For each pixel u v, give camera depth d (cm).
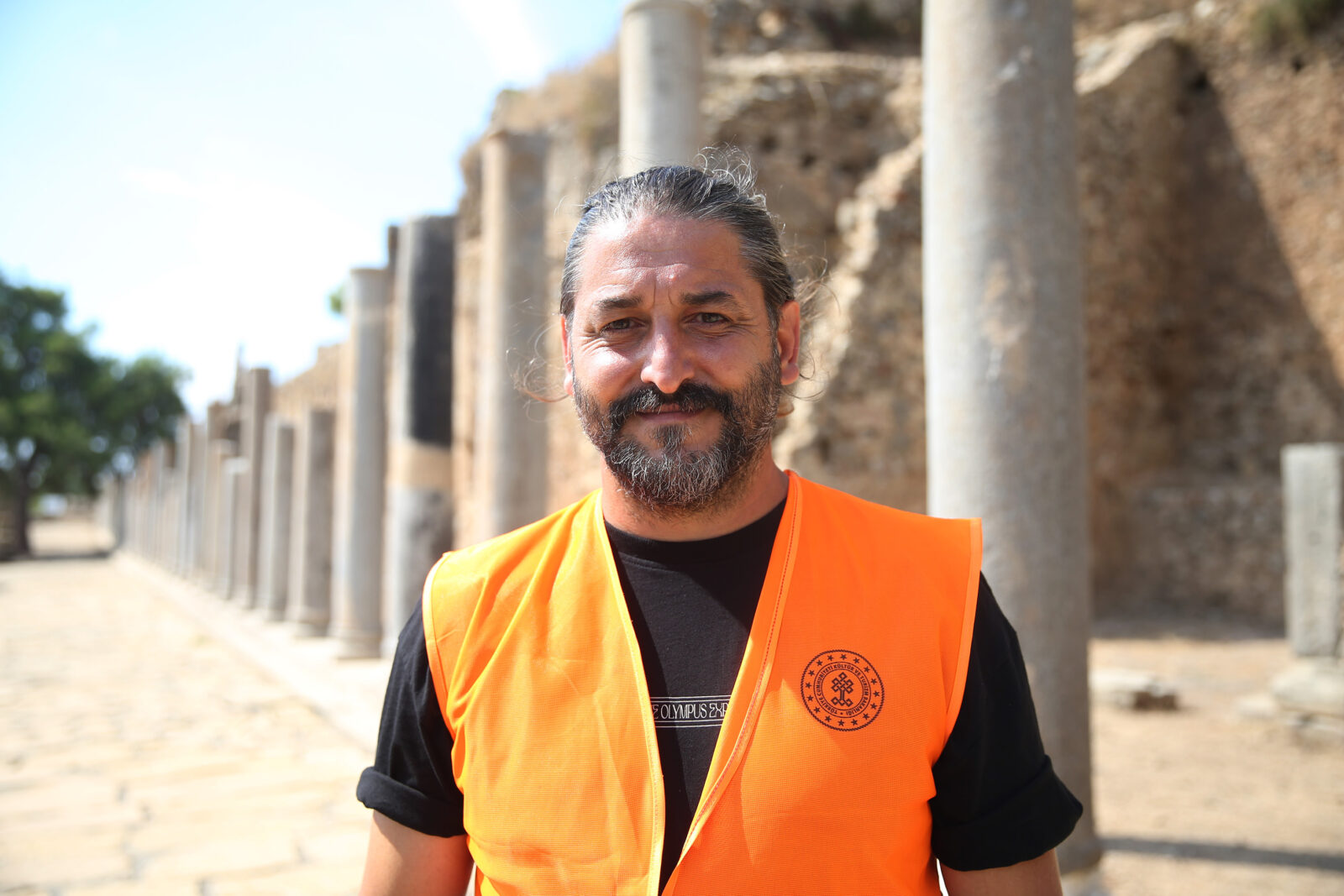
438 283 836
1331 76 1184
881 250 1050
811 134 1210
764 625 130
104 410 3484
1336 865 412
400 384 834
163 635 1345
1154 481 1253
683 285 133
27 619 1547
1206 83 1312
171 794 547
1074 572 313
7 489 3394
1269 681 798
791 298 150
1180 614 1147
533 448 640
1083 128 1182
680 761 124
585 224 148
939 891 135
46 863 438
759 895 116
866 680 124
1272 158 1238
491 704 129
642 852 120
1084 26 1477
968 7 319
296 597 1173
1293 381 1206
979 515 311
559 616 135
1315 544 635
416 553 810
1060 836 130
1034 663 306
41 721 748
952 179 321
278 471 1348
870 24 1471
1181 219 1326
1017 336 309
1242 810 488
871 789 119
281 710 792
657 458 132
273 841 468
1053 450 309
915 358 1052
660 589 136
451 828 138
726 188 143
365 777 142
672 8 504
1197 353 1300
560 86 1266
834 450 989
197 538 2027
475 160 1434
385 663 821
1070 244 318
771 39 1415
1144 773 556
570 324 149
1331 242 1179
